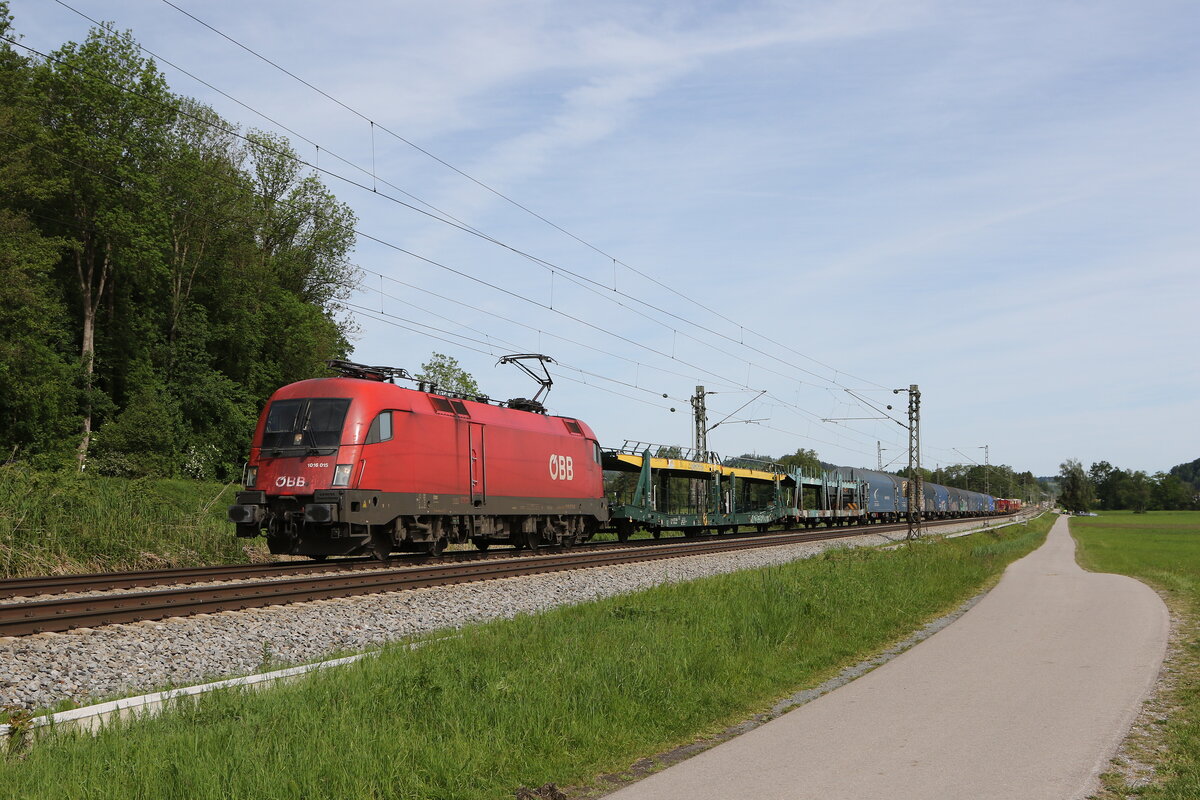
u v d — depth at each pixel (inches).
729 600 639.8
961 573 991.0
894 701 390.6
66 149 1872.5
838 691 412.8
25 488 844.6
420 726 315.3
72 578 667.4
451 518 1034.1
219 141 2400.3
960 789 269.1
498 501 1101.1
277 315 2544.3
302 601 634.8
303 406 894.4
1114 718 357.4
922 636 590.6
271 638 518.3
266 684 377.1
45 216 2015.3
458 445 1026.1
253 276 2442.2
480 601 704.4
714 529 1996.8
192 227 2316.7
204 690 352.2
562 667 398.3
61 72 1886.1
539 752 303.6
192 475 2129.7
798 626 553.9
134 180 1969.7
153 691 392.5
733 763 299.7
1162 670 462.3
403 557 971.9
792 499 2224.4
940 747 316.2
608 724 336.5
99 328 2236.7
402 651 447.5
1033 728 342.3
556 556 1030.4
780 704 395.2
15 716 293.3
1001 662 486.3
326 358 2659.9
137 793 244.8
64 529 826.2
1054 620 663.1
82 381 2006.6
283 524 875.4
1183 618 676.7
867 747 316.8
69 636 478.3
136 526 903.7
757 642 494.0
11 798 237.9
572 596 776.3
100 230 1956.2
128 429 1956.2
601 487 1381.6
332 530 861.8
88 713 320.8
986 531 2561.5
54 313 1888.5
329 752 273.7
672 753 320.8
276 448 884.0
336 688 352.8
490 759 289.6
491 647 452.1
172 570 754.2
